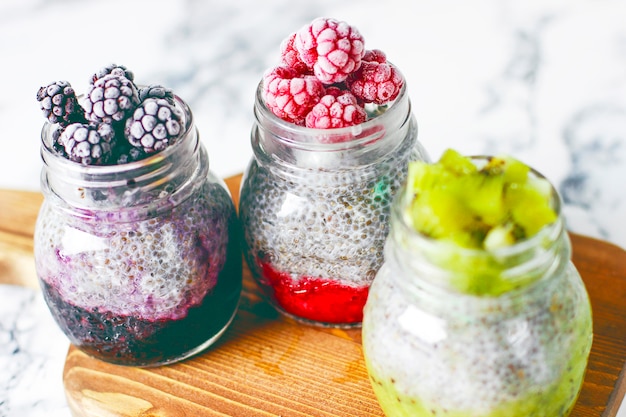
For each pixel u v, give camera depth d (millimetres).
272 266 440
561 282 370
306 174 413
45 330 540
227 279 439
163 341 433
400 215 360
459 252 345
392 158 417
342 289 438
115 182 398
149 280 414
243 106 679
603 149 607
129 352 436
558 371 367
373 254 425
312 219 421
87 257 411
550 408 375
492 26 725
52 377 514
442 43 713
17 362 523
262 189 432
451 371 364
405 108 422
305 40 403
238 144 650
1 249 513
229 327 469
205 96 689
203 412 433
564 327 366
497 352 361
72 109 406
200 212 423
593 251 486
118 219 406
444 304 361
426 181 356
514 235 346
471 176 355
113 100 395
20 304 555
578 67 668
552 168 598
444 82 673
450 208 350
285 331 465
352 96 408
